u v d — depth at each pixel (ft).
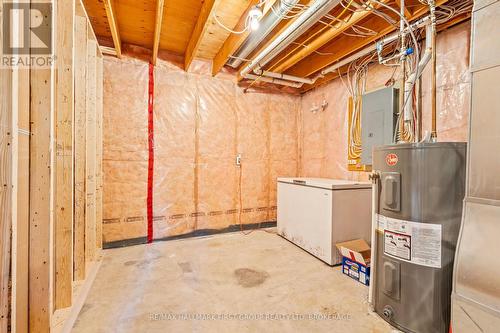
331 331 5.02
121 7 7.72
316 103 12.79
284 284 6.89
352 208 8.55
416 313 4.94
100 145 9.00
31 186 4.37
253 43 8.94
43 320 4.44
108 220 9.64
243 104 12.34
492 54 3.70
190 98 11.11
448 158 4.78
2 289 3.32
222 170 11.84
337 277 7.36
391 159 5.38
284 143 13.43
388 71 9.09
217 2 6.45
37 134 4.39
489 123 3.73
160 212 10.54
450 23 6.95
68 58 5.56
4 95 3.31
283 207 11.14
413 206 4.99
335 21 7.64
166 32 9.20
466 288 3.86
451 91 7.20
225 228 11.94
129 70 9.97
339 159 11.36
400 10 6.46
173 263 8.23
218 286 6.73
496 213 3.63
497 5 3.67
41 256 4.43
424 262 4.87
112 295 6.23
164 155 10.61
